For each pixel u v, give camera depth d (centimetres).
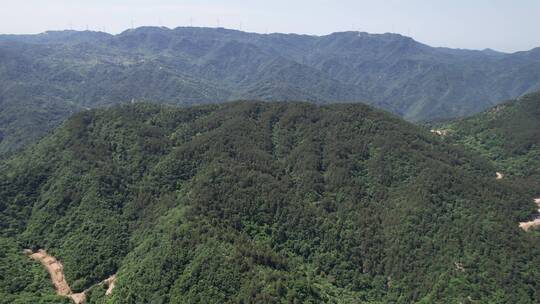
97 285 15612
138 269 14900
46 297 14650
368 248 17262
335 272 16462
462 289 14838
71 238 17650
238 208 17462
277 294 12756
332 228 17800
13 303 14025
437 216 17725
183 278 13712
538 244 16425
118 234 17712
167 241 15438
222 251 14275
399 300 15400
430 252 16500
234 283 13188
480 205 18200
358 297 15512
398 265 16462
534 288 14750
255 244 15450
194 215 16400
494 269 15325
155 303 13450
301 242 17388
